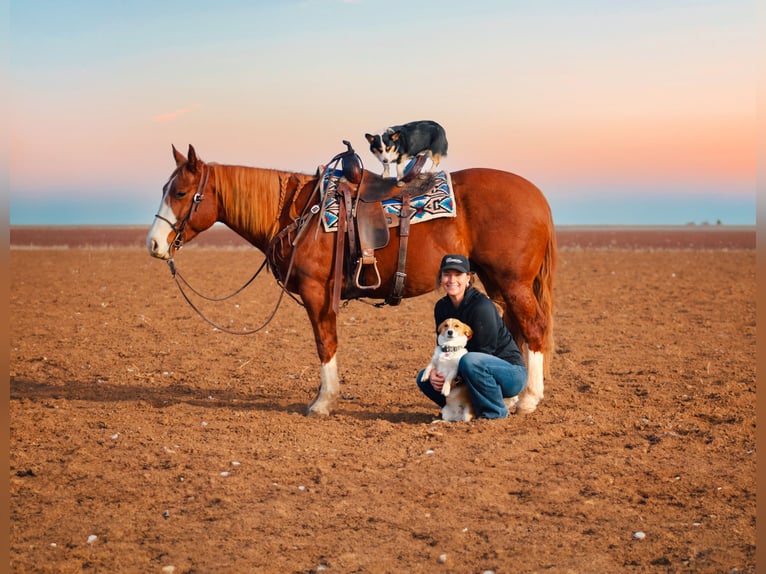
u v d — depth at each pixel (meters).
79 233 84.06
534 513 5.48
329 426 7.70
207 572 4.66
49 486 6.13
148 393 9.40
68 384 9.89
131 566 4.76
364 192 7.84
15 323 14.84
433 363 7.61
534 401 7.93
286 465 6.53
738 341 12.56
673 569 4.62
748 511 5.45
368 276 7.88
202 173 8.08
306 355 11.87
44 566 4.74
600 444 7.05
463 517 5.42
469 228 7.68
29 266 28.31
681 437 7.18
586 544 4.98
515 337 8.17
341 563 4.75
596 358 11.20
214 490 5.98
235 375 10.45
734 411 8.02
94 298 18.77
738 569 4.58
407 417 8.15
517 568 4.66
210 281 22.88
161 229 8.03
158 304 17.77
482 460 6.56
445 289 7.39
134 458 6.77
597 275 24.94
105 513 5.58
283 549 4.96
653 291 20.08
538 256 7.72
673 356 11.27
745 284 21.45
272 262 8.16
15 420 7.98
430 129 8.48
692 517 5.38
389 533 5.18
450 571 4.64
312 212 7.84
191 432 7.54
